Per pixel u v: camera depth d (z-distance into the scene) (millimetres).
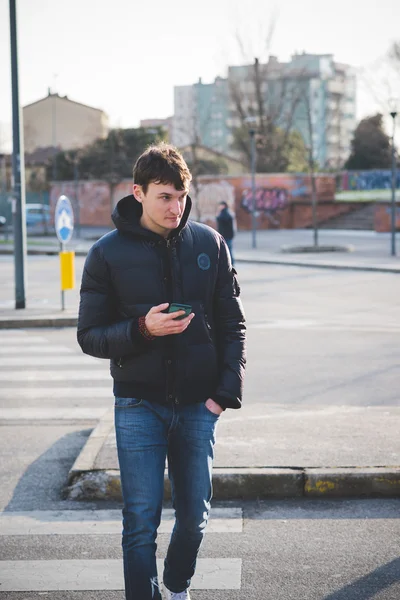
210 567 4207
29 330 13141
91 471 5430
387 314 14078
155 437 3309
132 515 3246
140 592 3170
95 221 53906
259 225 46719
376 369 9469
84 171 58750
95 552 4465
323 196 48000
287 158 57625
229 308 3449
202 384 3344
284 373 9273
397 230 39875
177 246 3350
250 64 56375
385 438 6070
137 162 3254
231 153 99625
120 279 3309
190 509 3330
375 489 5262
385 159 61562
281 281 19797
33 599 3900
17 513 5105
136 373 3289
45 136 81625
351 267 22859
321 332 12234
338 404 7688
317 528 4746
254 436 6156
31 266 25391
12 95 14547
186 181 3252
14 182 14727
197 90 117812
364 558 4285
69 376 9453
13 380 9273
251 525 4809
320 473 5266
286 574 4105
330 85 115500
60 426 7242
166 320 3096
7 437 6895
